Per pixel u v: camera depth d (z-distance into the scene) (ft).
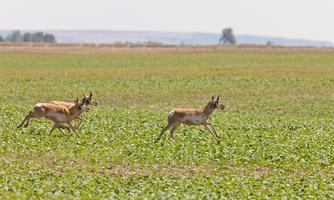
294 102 602.03
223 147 322.14
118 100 601.21
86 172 264.93
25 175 250.37
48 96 615.57
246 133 373.81
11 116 422.41
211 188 234.79
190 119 337.31
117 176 256.73
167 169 276.41
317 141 351.05
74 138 335.88
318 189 241.96
